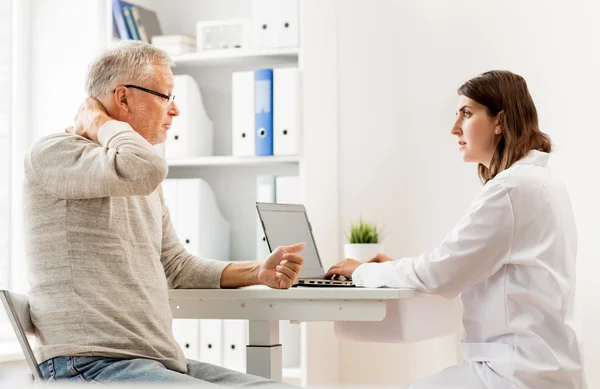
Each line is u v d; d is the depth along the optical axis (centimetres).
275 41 338
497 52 334
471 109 220
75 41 360
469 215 201
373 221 352
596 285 307
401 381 345
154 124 201
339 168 357
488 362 194
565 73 320
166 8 385
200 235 343
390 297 197
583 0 318
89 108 196
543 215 198
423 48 347
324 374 340
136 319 183
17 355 312
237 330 328
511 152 213
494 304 198
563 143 318
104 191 177
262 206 244
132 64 198
